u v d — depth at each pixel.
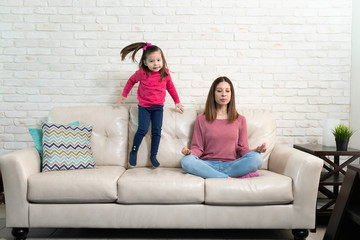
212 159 2.36
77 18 2.80
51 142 2.25
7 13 2.78
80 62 2.82
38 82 2.82
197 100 2.84
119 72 2.83
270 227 1.98
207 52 2.82
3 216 2.44
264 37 2.82
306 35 2.82
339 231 1.77
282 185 1.97
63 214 1.98
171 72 2.83
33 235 2.13
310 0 2.80
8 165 1.94
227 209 1.99
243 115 2.60
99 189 1.96
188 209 1.99
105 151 2.51
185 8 2.80
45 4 2.79
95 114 2.58
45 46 2.80
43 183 1.96
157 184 1.98
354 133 2.75
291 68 2.83
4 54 2.80
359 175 1.71
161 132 2.55
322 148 2.48
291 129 2.85
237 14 2.81
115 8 2.80
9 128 2.83
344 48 2.82
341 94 2.84
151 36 2.81
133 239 2.07
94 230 2.25
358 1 2.71
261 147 2.15
